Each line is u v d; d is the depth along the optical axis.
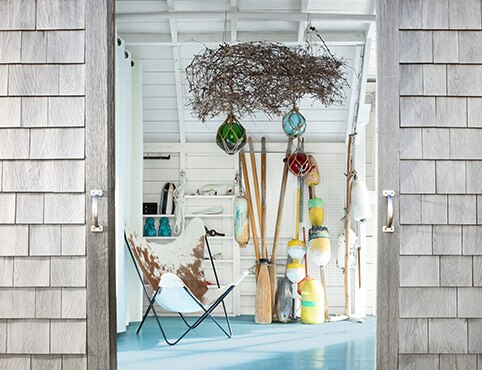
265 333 7.34
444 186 4.07
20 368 4.04
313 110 8.42
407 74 4.09
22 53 4.11
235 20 7.26
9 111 4.09
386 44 4.09
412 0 4.10
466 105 4.09
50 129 4.08
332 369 5.54
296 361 5.85
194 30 7.65
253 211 8.77
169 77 8.16
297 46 7.78
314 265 8.76
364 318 8.43
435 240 4.05
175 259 7.70
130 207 7.95
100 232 4.05
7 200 4.07
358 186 8.28
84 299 4.03
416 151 4.07
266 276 8.20
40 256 4.05
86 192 4.06
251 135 8.77
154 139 8.79
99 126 4.07
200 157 8.84
